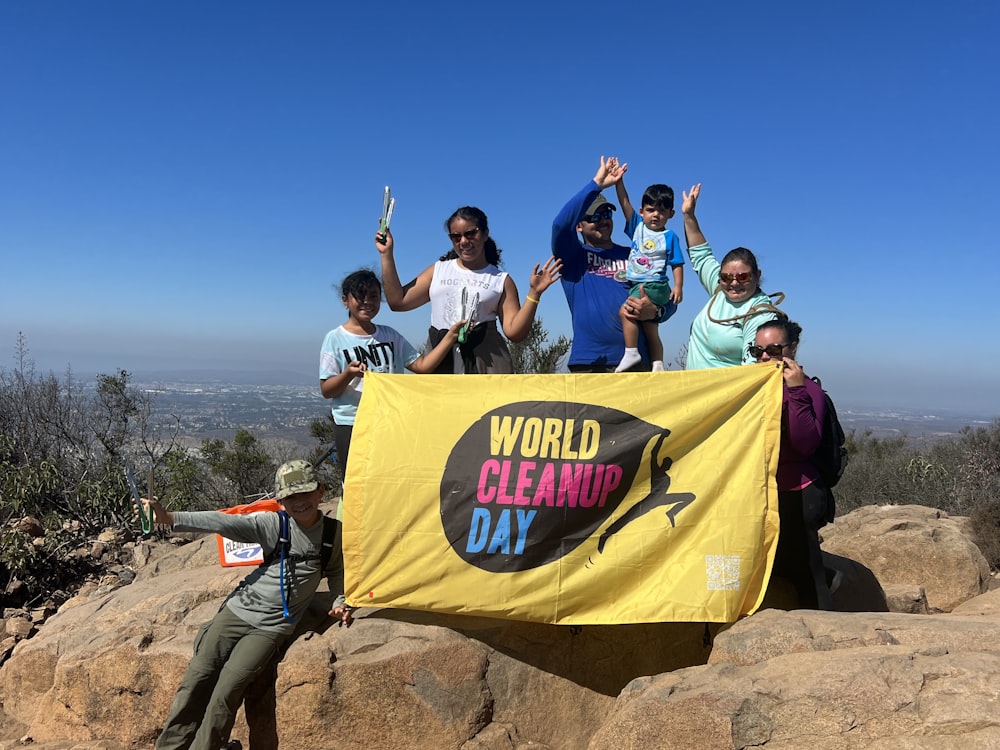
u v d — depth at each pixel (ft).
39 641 17.62
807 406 14.44
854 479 42.50
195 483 37.19
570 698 14.55
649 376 14.65
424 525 14.34
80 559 26.21
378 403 15.10
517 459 14.37
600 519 14.14
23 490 28.02
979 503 35.42
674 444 14.29
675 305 19.67
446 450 14.57
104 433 36.91
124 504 29.55
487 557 14.15
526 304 18.13
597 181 19.93
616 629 14.99
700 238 20.27
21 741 16.65
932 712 10.11
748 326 16.42
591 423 14.39
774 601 16.26
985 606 20.25
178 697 14.06
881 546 22.99
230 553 17.02
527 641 14.60
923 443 56.49
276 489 14.12
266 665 14.48
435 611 14.32
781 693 10.95
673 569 13.89
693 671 12.35
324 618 15.29
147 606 17.07
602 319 19.99
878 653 11.27
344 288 16.51
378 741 13.89
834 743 10.37
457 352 18.72
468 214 18.15
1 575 24.35
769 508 13.97
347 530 14.46
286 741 14.05
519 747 14.08
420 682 13.89
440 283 19.07
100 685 15.74
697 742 11.10
